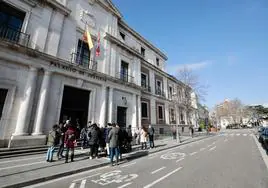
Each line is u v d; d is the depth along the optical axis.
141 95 20.70
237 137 21.91
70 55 12.69
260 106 55.47
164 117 24.77
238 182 4.98
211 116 67.06
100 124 13.52
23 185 4.67
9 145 8.42
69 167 6.41
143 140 12.01
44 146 9.41
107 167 6.95
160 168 6.72
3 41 8.59
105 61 15.42
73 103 12.34
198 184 4.82
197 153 10.28
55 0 11.80
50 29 11.55
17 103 9.29
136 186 4.69
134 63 19.44
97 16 15.92
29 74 9.84
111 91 15.05
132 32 21.53
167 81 28.14
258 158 8.52
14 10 10.19
